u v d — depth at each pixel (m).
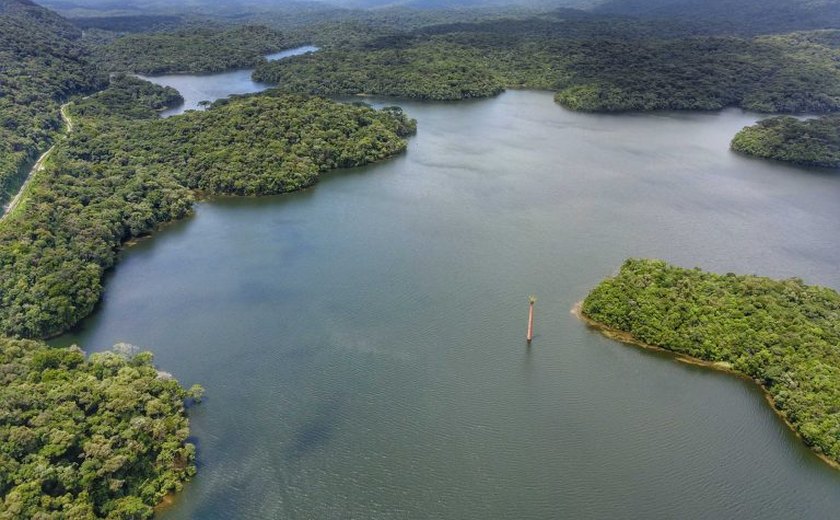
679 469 96.62
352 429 105.25
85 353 122.19
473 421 106.88
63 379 103.38
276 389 114.69
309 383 116.31
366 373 118.88
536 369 120.00
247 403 111.06
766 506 90.19
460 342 128.25
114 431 94.81
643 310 128.62
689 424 105.75
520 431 104.50
